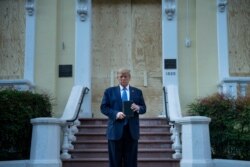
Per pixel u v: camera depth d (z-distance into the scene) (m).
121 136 6.88
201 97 12.27
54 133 9.32
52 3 13.13
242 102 10.54
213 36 12.91
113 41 13.89
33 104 10.98
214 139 10.40
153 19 13.95
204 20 12.97
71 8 13.30
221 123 10.44
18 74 12.96
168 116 10.69
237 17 13.11
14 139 10.20
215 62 12.78
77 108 11.18
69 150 10.30
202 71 12.73
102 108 7.13
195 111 11.05
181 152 9.85
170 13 13.08
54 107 12.64
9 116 10.11
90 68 13.09
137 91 7.28
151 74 13.70
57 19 13.19
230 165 9.33
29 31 13.01
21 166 9.23
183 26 13.11
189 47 13.01
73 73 12.97
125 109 6.85
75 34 13.14
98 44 13.87
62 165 9.73
